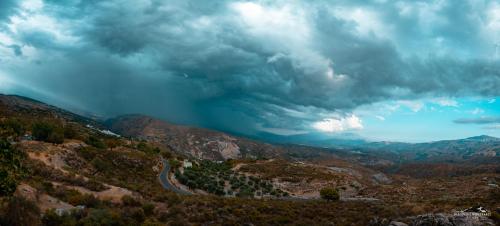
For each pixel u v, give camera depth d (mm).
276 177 152875
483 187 98562
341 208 68750
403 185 127312
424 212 57781
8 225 34188
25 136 115938
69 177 68062
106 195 61406
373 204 75688
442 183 120938
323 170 171750
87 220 39625
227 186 134750
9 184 40375
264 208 62938
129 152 148375
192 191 115250
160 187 109500
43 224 36875
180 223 47688
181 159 195000
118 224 42125
